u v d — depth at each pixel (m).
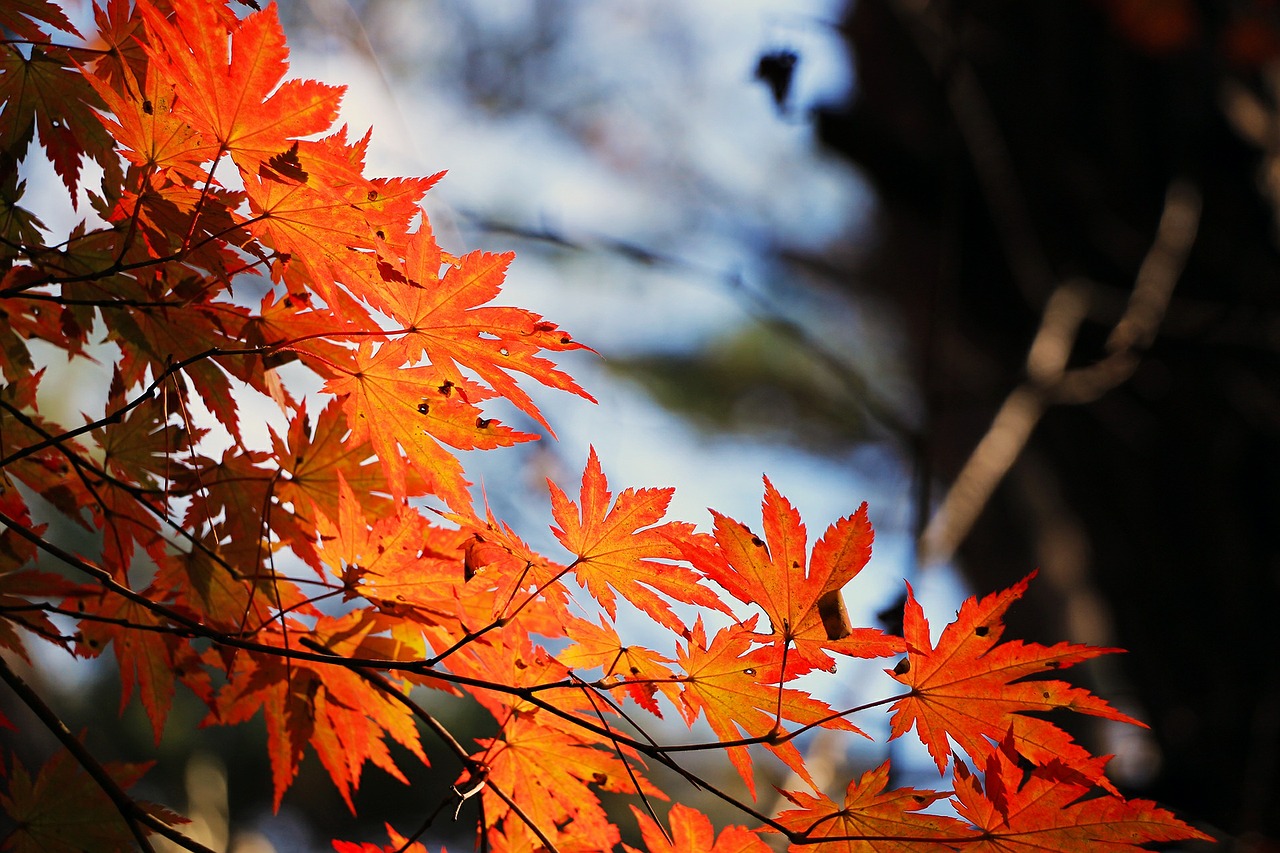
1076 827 1.30
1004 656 1.31
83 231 1.33
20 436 1.36
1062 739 1.31
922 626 1.31
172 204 1.30
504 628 1.35
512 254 1.32
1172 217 2.92
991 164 2.87
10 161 1.31
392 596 1.35
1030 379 2.57
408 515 1.34
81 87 1.32
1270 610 2.95
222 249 1.31
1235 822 2.66
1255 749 2.68
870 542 1.31
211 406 1.35
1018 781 1.30
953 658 1.31
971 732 1.32
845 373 2.49
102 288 1.34
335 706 1.37
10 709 2.01
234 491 1.36
